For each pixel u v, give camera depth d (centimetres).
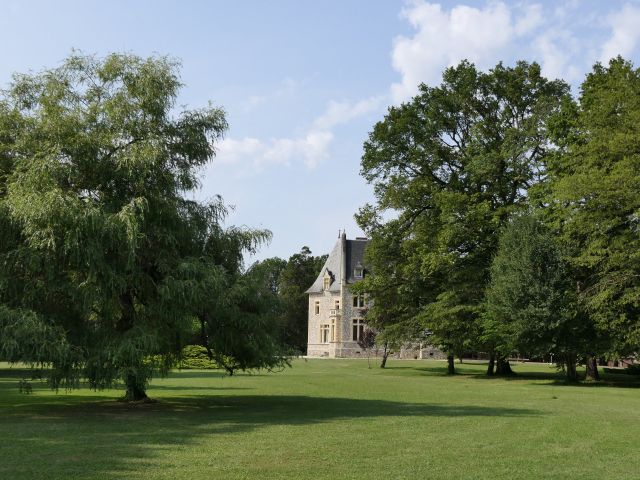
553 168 3812
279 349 2080
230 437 1402
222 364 2148
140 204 1817
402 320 4800
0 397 2448
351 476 1003
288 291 10481
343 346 8675
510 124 4384
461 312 4231
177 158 2131
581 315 3559
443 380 3872
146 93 2053
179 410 1995
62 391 2736
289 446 1284
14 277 1761
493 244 4169
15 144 1922
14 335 1581
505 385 3447
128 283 1861
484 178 4206
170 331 1934
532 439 1416
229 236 2191
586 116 3469
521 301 3581
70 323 1819
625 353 3547
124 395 2536
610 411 2042
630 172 3123
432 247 4372
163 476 989
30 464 1076
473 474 1032
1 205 1753
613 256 3256
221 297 1866
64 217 1683
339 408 2081
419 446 1301
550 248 3591
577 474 1043
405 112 4466
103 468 1046
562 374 4550
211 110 2223
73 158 1928
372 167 4600
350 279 8825
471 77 4356
